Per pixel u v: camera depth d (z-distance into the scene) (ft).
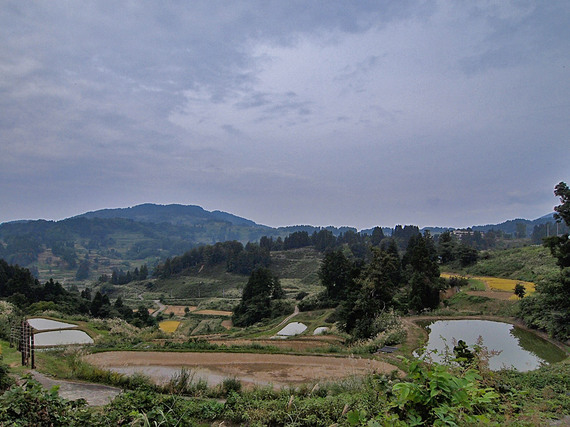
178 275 407.44
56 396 22.20
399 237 435.53
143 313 190.19
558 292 77.00
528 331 81.66
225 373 51.96
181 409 28.43
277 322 163.84
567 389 33.55
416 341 72.08
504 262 185.98
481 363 18.34
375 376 25.13
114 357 61.52
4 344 58.80
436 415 10.91
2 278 184.96
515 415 16.20
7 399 20.18
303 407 28.84
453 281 154.71
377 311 97.71
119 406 25.91
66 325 110.22
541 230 446.60
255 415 28.55
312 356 61.26
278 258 406.62
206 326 193.98
